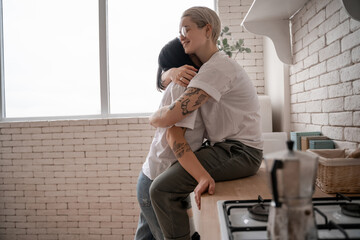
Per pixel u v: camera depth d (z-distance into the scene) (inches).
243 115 59.6
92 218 144.2
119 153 142.3
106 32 149.5
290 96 99.9
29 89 153.6
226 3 137.1
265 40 130.6
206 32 59.7
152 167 63.1
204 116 59.1
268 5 82.6
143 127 141.1
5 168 147.7
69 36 152.6
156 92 151.1
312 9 77.6
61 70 153.2
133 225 142.2
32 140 145.9
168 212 53.4
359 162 46.1
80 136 143.7
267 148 90.3
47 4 152.7
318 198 41.3
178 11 149.8
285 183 24.6
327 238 27.7
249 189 51.2
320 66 74.1
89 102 152.9
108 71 151.6
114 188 142.8
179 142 54.1
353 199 40.8
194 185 53.8
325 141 67.2
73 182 144.6
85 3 151.8
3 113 153.9
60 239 145.9
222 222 33.3
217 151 56.9
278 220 25.0
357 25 55.8
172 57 67.4
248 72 137.2
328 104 70.2
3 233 148.9
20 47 154.0
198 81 54.3
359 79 56.1
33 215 147.1
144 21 150.5
